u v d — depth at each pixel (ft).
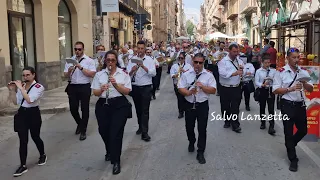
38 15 46.44
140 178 17.98
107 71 18.92
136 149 22.66
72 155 21.80
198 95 19.75
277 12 66.28
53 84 49.44
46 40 47.67
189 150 21.89
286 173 18.43
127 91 18.70
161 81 62.03
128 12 107.55
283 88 18.70
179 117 31.42
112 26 86.63
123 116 18.74
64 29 56.85
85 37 61.52
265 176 18.03
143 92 24.41
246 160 20.39
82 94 24.99
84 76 24.99
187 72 19.72
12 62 41.75
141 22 95.20
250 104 37.91
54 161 20.79
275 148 22.62
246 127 28.19
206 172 18.61
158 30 197.26
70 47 59.00
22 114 19.04
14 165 20.30
